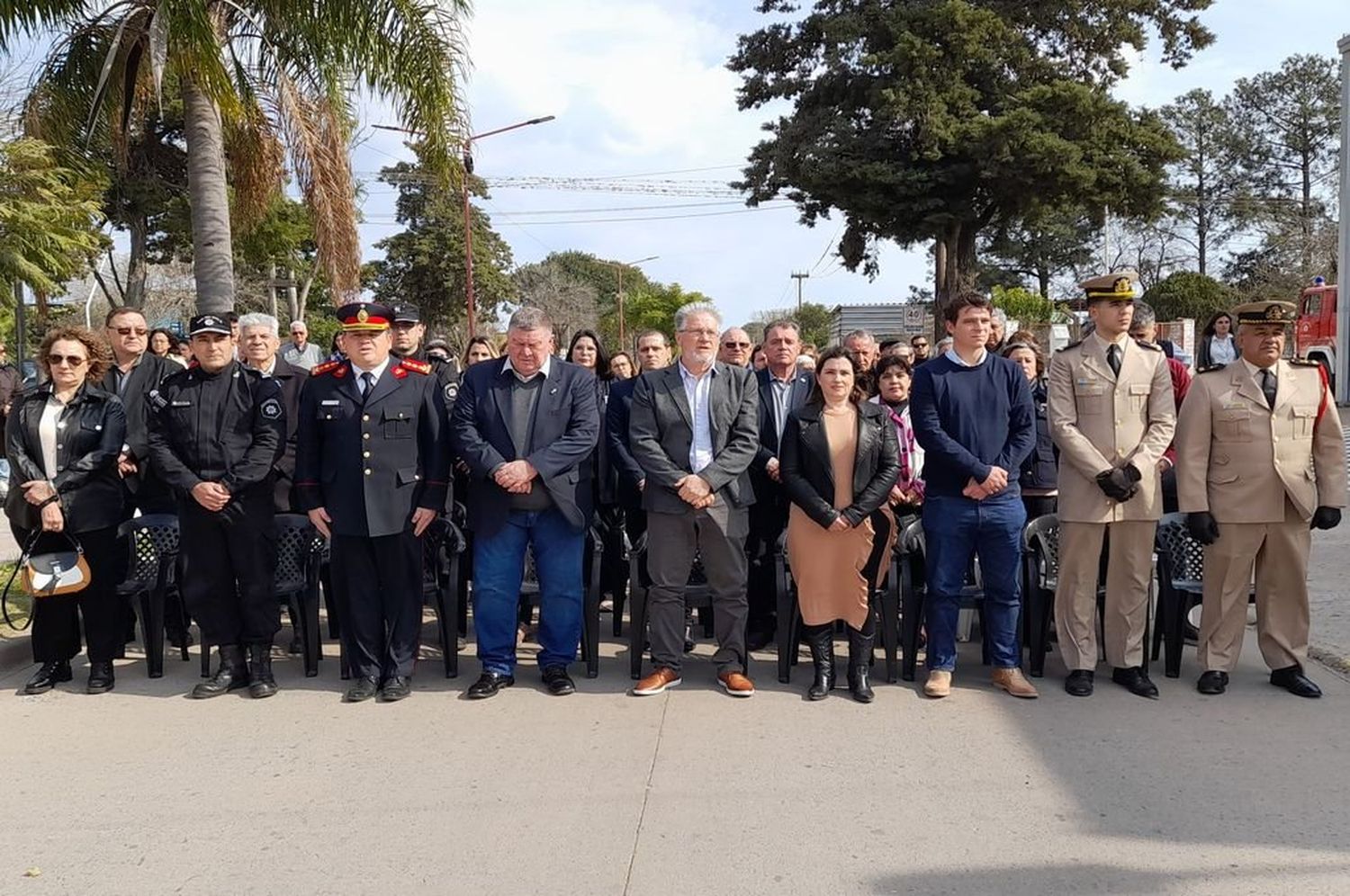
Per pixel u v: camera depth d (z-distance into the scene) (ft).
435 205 138.92
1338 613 20.01
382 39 29.55
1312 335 70.18
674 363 16.81
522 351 16.25
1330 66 156.46
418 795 12.37
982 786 12.43
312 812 11.94
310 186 32.32
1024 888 10.05
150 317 102.89
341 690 16.72
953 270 79.00
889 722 14.79
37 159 37.29
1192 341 77.30
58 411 16.62
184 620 18.66
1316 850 10.73
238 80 30.53
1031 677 16.94
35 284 42.37
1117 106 72.02
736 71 85.05
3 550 29.04
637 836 11.23
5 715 15.55
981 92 74.74
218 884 10.36
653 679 16.31
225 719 15.30
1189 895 9.89
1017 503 15.89
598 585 17.21
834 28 75.20
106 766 13.47
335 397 16.29
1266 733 14.14
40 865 10.81
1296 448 15.47
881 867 10.49
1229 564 15.70
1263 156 162.09
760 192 82.33
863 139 73.77
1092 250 163.12
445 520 18.29
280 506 19.99
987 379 15.87
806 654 18.80
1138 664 16.08
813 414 16.01
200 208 29.37
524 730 14.60
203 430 16.11
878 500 15.64
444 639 17.38
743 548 16.43
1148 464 15.56
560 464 16.10
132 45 29.94
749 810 11.84
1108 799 12.03
